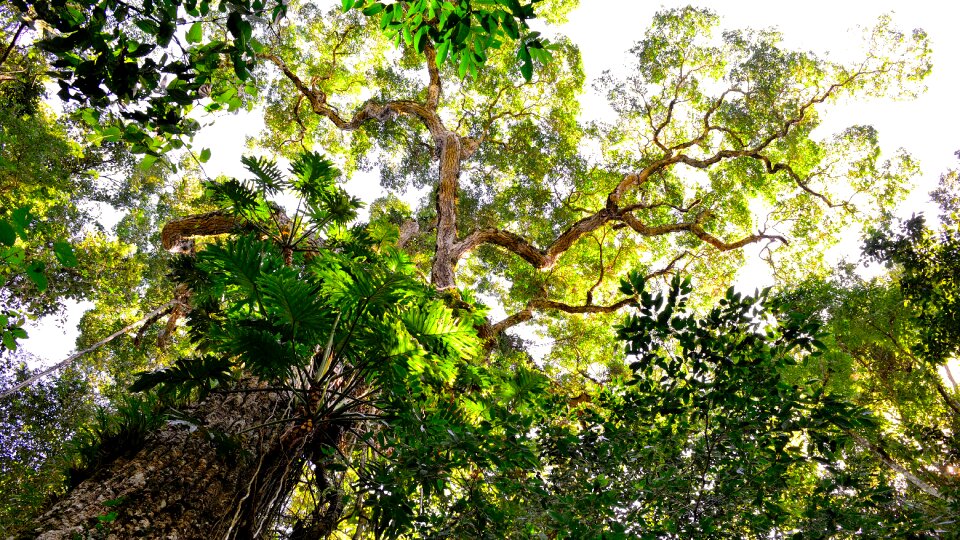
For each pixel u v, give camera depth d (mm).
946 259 7926
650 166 14141
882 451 8594
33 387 11398
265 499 2990
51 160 11328
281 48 14719
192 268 4871
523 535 3250
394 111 13555
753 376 3670
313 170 5031
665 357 3984
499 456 3254
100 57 2229
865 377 11898
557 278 15195
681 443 3947
